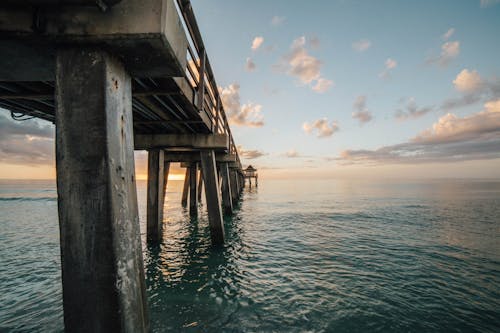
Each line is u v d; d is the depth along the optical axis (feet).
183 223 44.19
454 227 42.80
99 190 6.26
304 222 47.37
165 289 17.44
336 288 17.94
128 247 6.95
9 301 16.03
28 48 6.65
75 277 6.15
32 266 22.89
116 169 6.69
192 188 49.67
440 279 19.89
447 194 136.46
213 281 18.92
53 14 6.21
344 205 81.15
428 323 13.80
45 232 39.27
